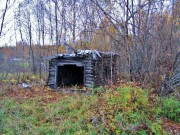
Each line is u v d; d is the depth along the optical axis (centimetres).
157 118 704
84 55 1245
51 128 663
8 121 730
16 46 2588
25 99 1041
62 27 2361
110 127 622
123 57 1030
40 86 1428
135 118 664
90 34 2008
